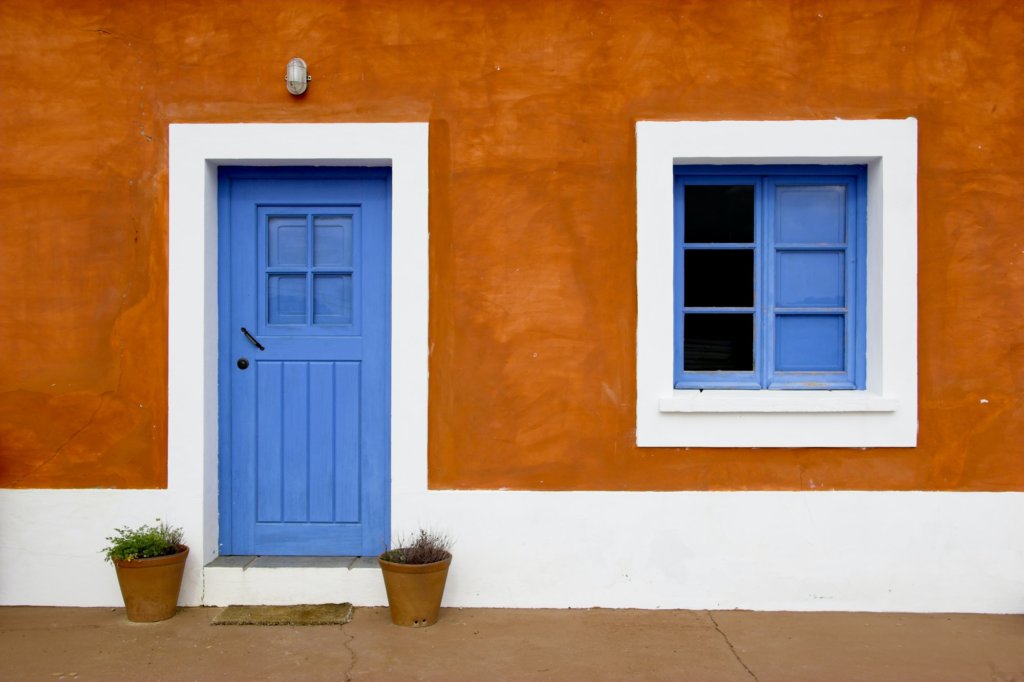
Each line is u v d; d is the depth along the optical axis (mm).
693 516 4371
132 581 4137
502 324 4387
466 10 4371
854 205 4539
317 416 4582
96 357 4422
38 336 4434
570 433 4387
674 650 3904
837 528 4367
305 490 4594
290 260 4625
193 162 4383
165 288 4406
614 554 4391
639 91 4367
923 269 4348
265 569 4410
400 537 4406
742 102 4355
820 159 4402
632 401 4391
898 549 4363
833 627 4176
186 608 4391
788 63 4348
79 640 3988
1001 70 4348
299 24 4383
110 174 4418
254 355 4586
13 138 4418
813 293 4574
